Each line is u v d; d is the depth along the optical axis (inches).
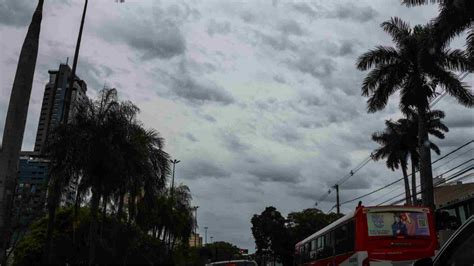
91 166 926.4
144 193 1261.1
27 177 994.1
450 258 214.7
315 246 829.8
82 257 1237.1
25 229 933.2
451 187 1820.9
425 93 1092.5
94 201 999.0
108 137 960.9
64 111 951.0
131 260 1481.3
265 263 3609.7
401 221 599.5
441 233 1060.5
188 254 2640.3
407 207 606.5
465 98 1082.7
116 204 1222.3
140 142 1096.2
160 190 1274.6
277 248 3147.1
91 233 1007.0
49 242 887.7
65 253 1244.5
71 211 1332.4
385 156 1781.5
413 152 1712.6
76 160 916.6
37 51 552.4
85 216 1323.8
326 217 2901.1
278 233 3174.2
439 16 776.9
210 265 800.9
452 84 1079.6
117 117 976.3
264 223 3282.5
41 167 1003.9
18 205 858.1
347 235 630.5
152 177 1208.2
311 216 2972.4
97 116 969.5
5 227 488.1
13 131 510.0
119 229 1305.4
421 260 225.1
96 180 954.1
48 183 914.7
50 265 900.0
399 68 1125.7
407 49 1127.6
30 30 550.9
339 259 662.5
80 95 1152.2
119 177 970.7
